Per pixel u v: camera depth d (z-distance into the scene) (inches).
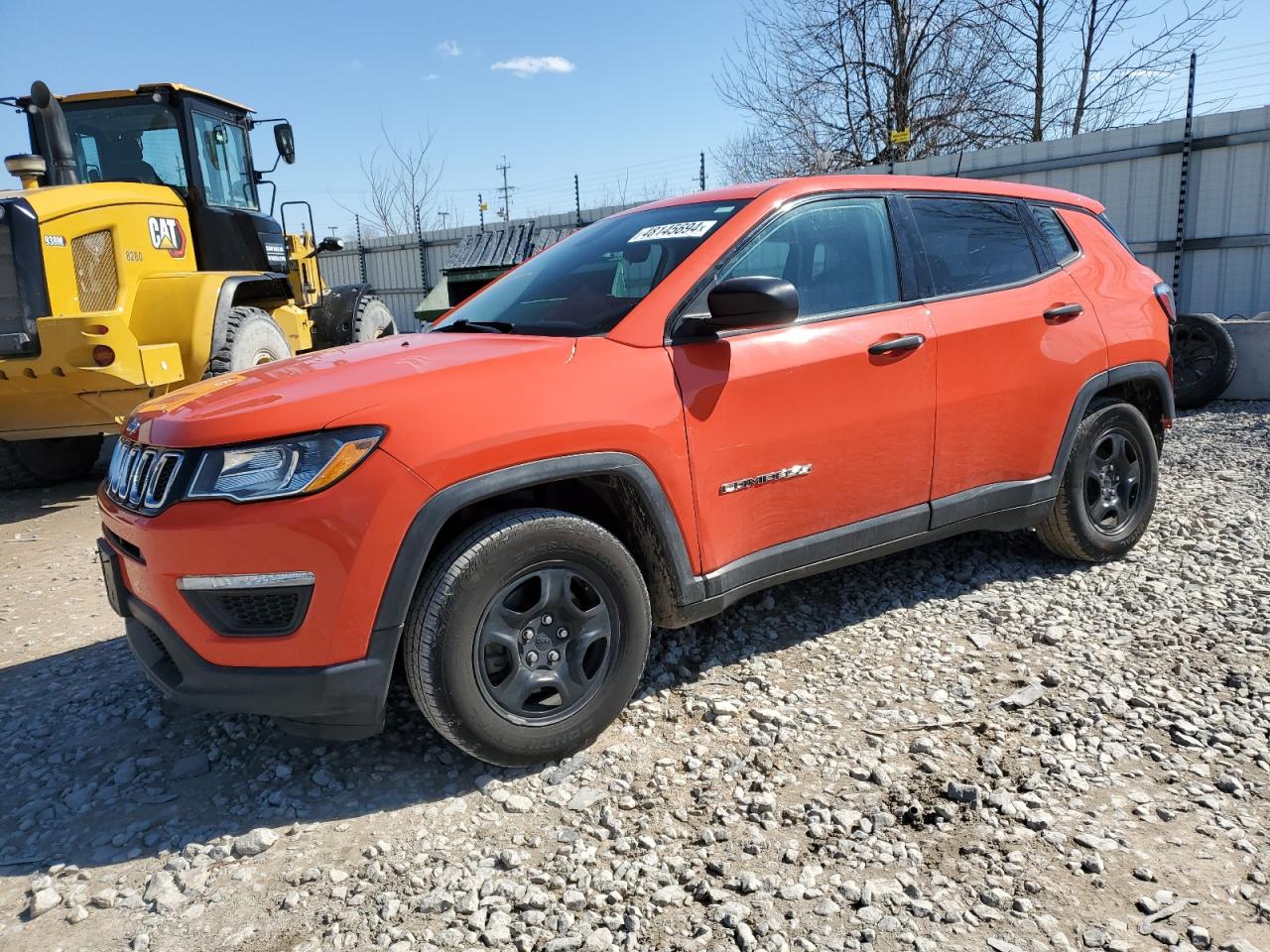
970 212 150.2
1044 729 114.0
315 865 94.0
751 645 140.4
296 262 370.6
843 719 118.1
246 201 332.8
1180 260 409.4
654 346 114.0
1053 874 87.8
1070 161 437.1
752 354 119.8
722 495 117.7
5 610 180.9
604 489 113.7
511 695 104.5
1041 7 738.2
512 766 107.3
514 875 90.5
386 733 119.3
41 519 263.6
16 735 125.8
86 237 256.7
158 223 280.5
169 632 100.1
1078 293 157.2
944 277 142.3
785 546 125.6
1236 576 162.7
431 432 97.4
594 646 111.3
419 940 82.5
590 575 108.2
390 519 95.2
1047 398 149.9
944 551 177.5
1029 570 167.8
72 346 241.8
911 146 753.0
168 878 92.5
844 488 129.6
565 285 132.8
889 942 79.8
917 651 136.8
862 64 752.3
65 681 143.6
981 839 93.5
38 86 261.0
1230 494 218.4
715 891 87.0
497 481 100.3
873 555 136.4
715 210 131.9
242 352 281.6
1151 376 166.2
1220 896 84.0
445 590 98.1
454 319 143.6
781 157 810.2
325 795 106.5
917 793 101.5
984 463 144.9
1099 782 102.3
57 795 110.4
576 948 80.4
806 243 130.7
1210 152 396.2
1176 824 94.8
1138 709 117.6
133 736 123.9
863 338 129.2
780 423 121.4
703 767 108.4
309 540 94.0
